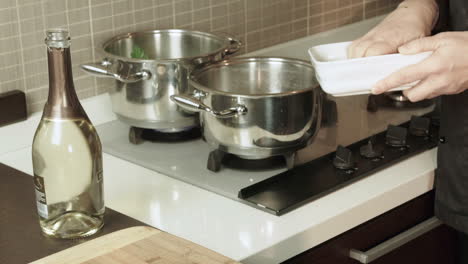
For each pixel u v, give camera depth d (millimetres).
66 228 1203
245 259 1204
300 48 2121
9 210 1295
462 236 1688
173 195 1409
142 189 1433
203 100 1449
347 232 1419
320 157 1546
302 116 1445
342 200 1396
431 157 1593
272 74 1630
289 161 1484
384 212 1504
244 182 1454
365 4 2307
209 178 1469
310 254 1342
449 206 1544
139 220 1310
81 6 1663
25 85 1616
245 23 1997
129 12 1754
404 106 1842
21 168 1513
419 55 1247
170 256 1083
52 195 1196
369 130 1693
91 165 1200
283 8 2072
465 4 1532
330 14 2209
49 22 1620
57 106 1176
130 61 1530
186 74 1550
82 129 1188
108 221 1263
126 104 1581
